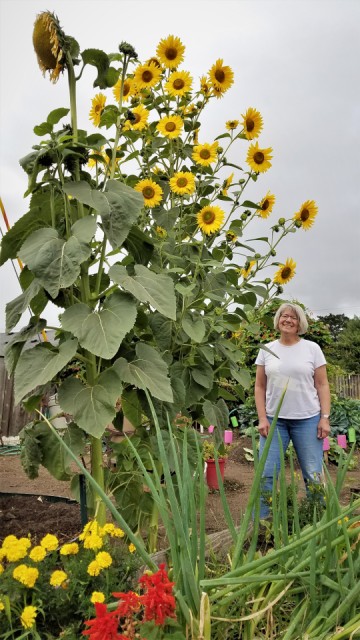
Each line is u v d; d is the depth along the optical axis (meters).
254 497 1.26
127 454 2.36
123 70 2.55
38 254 1.97
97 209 2.01
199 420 3.01
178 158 3.40
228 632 1.26
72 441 2.21
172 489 1.17
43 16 2.25
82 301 2.28
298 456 3.55
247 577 1.14
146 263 2.47
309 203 3.13
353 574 1.28
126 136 3.06
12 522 2.96
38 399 2.44
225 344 2.85
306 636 1.14
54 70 2.33
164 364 2.17
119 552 1.62
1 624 1.34
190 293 2.43
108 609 1.29
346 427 8.12
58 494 4.05
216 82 3.29
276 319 3.62
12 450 6.82
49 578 1.48
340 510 1.42
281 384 3.48
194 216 3.11
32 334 2.19
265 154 3.09
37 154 2.21
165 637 1.04
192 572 1.11
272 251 3.16
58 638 1.35
